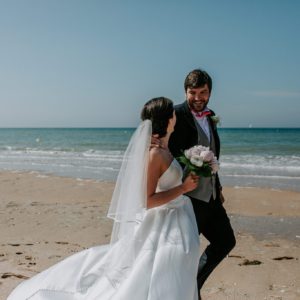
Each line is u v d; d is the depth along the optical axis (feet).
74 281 10.18
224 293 13.92
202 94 11.09
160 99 10.05
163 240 9.45
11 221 25.52
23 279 14.74
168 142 11.35
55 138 208.85
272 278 15.46
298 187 40.06
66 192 37.42
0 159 78.07
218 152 11.93
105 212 28.14
